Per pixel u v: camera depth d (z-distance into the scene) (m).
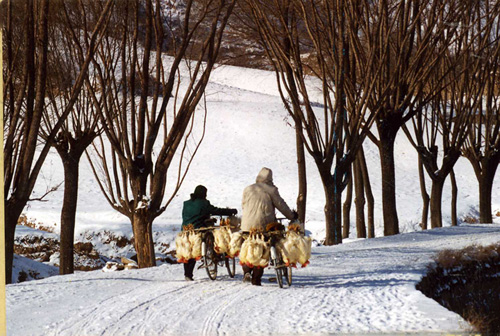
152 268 19.84
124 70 24.62
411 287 15.09
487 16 35.38
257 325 11.00
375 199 70.31
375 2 31.69
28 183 19.33
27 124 18.94
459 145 41.25
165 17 25.38
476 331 10.58
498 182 75.62
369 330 10.47
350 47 32.16
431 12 31.45
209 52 23.64
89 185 74.00
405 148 88.75
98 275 18.12
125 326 11.00
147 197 24.16
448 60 40.09
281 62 30.00
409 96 34.25
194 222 16.47
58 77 26.89
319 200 68.81
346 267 19.92
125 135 24.03
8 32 20.19
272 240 15.45
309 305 12.84
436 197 42.50
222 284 15.90
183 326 10.98
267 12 29.88
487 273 21.45
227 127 95.25
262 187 15.52
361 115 31.28
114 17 25.05
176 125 23.86
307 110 31.09
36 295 14.36
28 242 45.22
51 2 24.89
